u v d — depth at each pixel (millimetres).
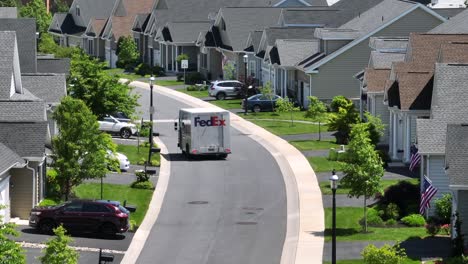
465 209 120812
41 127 137125
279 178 164375
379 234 127688
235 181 162625
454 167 122062
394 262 103625
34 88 173500
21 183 133500
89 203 126562
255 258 118438
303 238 126812
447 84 145250
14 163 128750
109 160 143750
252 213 141125
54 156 140500
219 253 120625
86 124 139625
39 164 135000
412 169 147375
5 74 160000
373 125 179875
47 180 144125
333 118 194375
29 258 111750
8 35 164375
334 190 109125
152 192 153250
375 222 133375
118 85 194750
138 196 149250
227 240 126750
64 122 139250
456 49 162625
